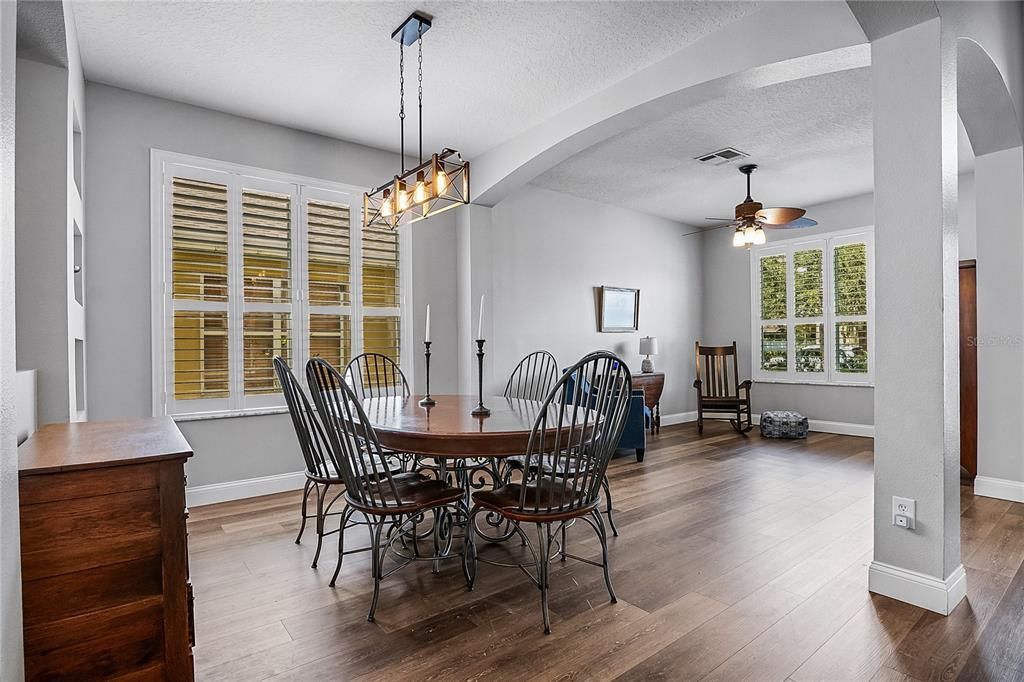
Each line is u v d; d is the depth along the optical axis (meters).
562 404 2.05
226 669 1.76
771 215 4.63
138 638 1.41
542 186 5.64
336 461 2.30
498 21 2.69
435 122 3.92
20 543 1.22
